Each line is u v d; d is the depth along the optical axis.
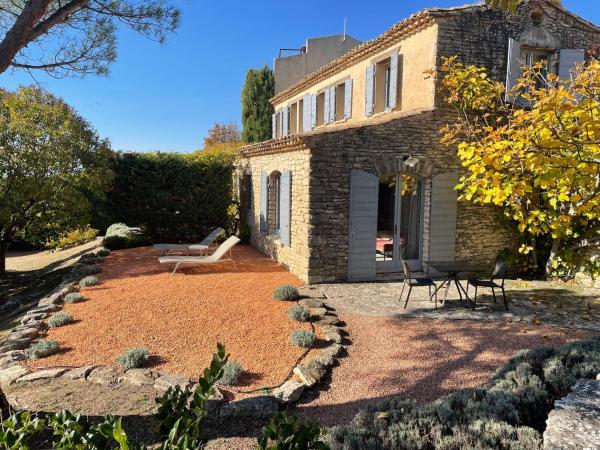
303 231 9.91
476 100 10.13
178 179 16.19
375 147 9.95
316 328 6.77
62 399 4.54
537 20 10.96
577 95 9.72
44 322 6.90
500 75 10.73
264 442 1.96
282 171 11.55
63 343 6.11
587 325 6.93
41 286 11.16
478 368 5.35
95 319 7.08
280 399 4.50
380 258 10.55
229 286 9.30
